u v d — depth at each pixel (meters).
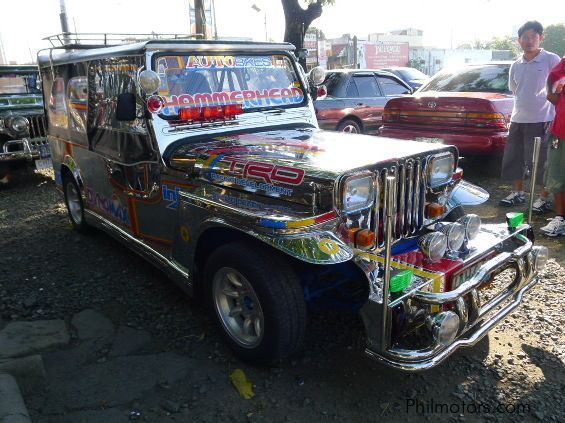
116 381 2.87
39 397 2.74
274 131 3.86
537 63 5.27
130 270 4.40
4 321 3.54
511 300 3.12
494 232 3.23
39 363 2.87
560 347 3.16
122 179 3.95
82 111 4.41
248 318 2.94
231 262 2.83
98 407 2.66
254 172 2.89
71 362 3.05
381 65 35.31
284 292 2.68
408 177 3.00
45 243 5.14
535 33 5.20
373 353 2.50
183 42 3.55
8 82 7.98
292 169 2.75
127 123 3.67
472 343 2.61
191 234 3.19
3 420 2.33
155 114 3.38
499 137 6.43
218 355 3.12
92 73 4.09
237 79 3.83
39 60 5.29
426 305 2.54
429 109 6.91
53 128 5.27
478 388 2.80
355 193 2.65
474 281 2.60
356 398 2.73
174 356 3.11
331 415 2.60
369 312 2.47
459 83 7.66
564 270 4.23
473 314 2.65
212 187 3.11
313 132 3.83
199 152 3.24
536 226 5.27
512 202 5.88
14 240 5.25
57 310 3.69
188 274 3.33
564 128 4.67
